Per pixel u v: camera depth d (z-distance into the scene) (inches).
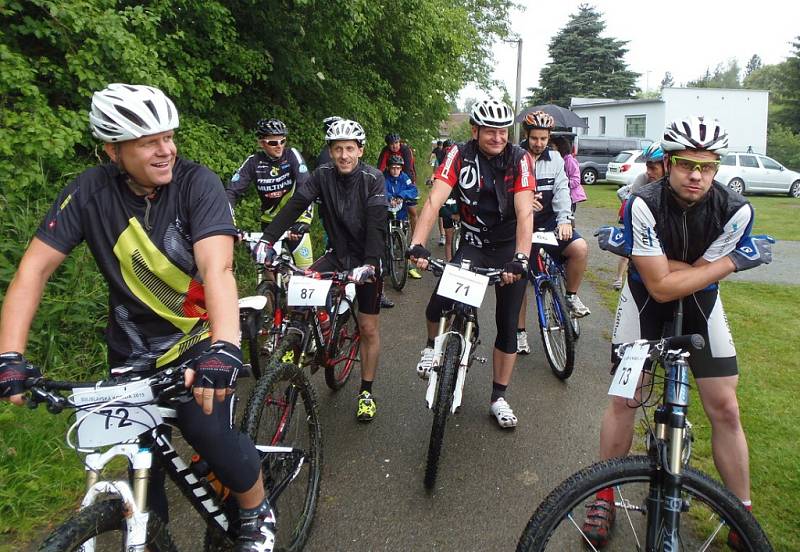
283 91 314.2
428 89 512.7
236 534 82.2
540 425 145.3
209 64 237.9
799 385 161.0
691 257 91.6
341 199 141.8
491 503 113.7
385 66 454.6
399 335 211.8
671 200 89.1
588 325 224.2
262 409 92.7
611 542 100.8
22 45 177.8
